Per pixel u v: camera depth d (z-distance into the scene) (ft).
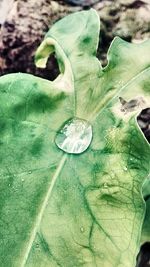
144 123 0.88
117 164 0.59
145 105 0.64
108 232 0.58
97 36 0.67
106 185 0.59
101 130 0.62
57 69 0.91
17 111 0.63
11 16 0.93
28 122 0.63
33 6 0.93
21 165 0.62
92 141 0.62
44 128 0.63
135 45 0.66
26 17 0.92
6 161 0.61
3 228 0.59
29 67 0.92
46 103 0.64
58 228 0.59
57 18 0.93
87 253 0.57
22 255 0.58
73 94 0.64
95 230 0.58
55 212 0.60
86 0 0.93
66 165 0.61
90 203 0.59
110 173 0.59
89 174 0.60
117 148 0.60
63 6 0.94
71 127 0.63
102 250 0.57
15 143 0.62
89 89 0.64
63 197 0.60
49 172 0.61
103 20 0.92
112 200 0.58
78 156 0.62
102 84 0.65
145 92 0.64
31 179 0.61
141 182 0.58
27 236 0.59
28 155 0.62
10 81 0.64
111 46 0.66
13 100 0.63
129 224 0.57
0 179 0.61
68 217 0.59
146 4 0.92
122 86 0.64
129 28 0.92
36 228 0.59
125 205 0.58
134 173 0.58
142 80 0.64
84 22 0.68
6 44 0.93
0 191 0.60
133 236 0.57
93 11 0.69
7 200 0.60
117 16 0.92
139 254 0.81
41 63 0.70
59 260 0.58
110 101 0.63
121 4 0.92
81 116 0.64
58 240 0.58
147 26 0.92
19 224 0.59
